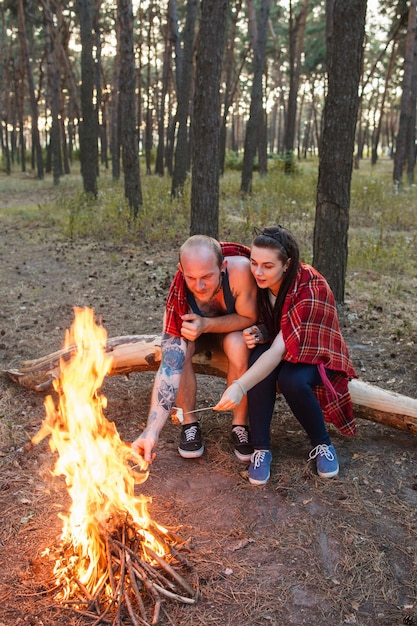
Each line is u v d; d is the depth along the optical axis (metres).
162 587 2.22
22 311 5.63
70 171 29.02
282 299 2.89
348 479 2.95
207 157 6.65
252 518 2.67
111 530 2.23
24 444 3.24
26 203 14.97
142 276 7.02
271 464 3.07
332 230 5.50
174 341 2.91
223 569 2.37
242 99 51.09
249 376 2.76
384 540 2.54
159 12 25.75
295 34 23.41
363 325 5.25
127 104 10.33
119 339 3.61
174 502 2.77
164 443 3.29
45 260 7.96
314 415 2.90
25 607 2.16
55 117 19.05
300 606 2.20
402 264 7.52
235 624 2.12
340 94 5.12
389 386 4.02
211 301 2.93
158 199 12.11
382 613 2.18
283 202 12.30
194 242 2.64
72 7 25.05
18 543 2.48
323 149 5.37
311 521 2.64
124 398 3.81
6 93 31.25
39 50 33.88
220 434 3.38
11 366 4.28
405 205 12.93
